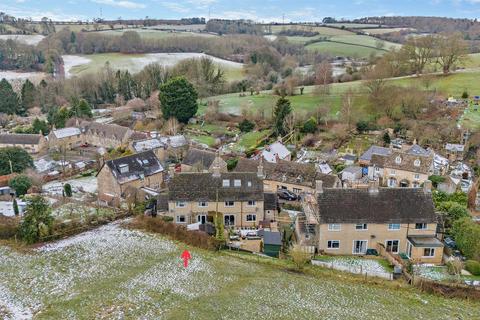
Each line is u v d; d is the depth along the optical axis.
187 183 61.38
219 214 59.66
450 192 69.38
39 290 44.38
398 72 142.00
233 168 84.00
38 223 55.38
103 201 68.50
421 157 77.44
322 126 108.44
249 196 60.53
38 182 78.00
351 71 154.88
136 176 73.81
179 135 104.75
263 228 58.72
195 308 41.38
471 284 44.84
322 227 52.47
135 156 76.62
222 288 44.97
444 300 43.62
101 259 50.84
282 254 52.38
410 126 103.44
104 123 117.69
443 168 80.50
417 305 42.56
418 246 50.53
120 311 40.75
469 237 50.53
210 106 125.31
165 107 120.19
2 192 74.25
